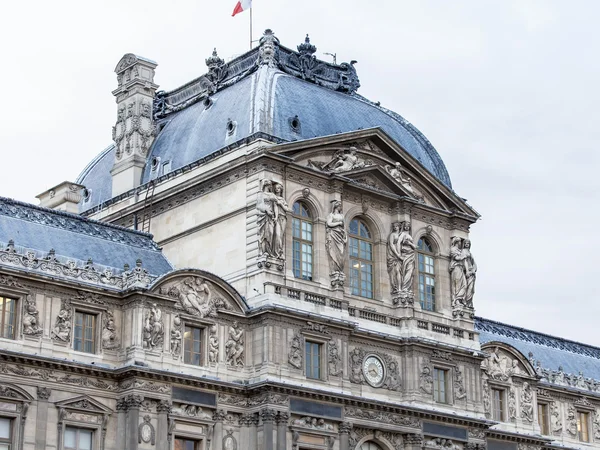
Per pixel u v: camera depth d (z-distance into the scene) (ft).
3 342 254.27
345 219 311.68
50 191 338.95
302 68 338.54
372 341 305.12
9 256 258.98
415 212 325.83
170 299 275.59
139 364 266.57
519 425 356.38
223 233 303.68
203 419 275.80
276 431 279.28
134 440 262.26
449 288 328.70
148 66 345.10
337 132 321.73
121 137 342.03
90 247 290.35
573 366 405.59
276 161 299.38
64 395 260.42
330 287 302.45
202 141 322.75
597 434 387.34
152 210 324.80
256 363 285.02
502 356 357.41
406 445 304.91
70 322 265.13
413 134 348.59
